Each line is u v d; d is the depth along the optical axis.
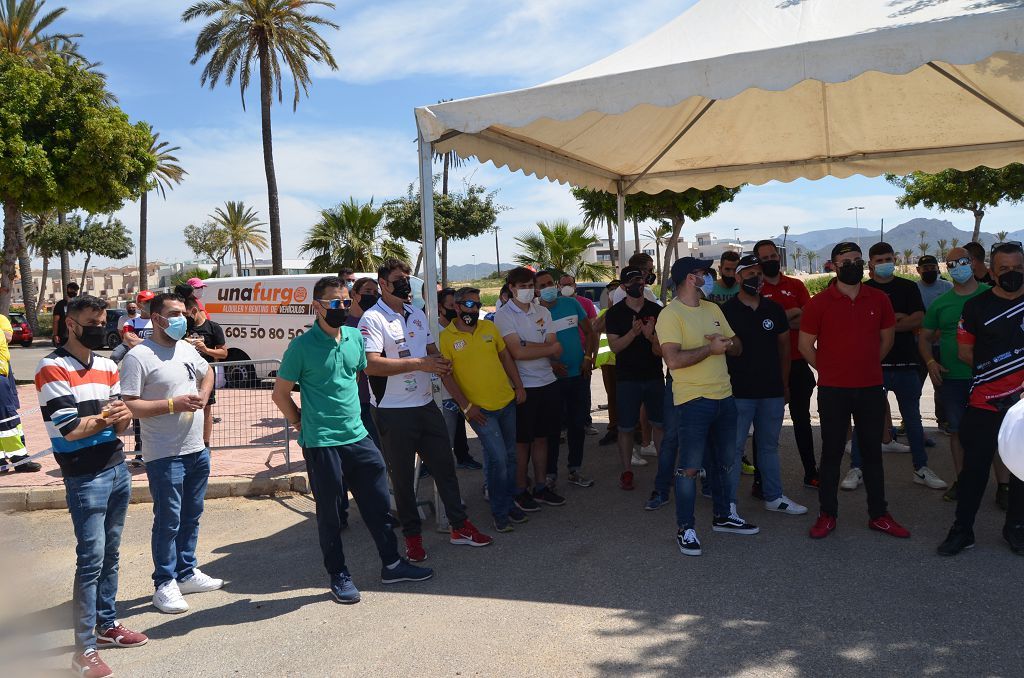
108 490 3.93
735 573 4.58
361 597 4.54
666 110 7.19
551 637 3.87
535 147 7.29
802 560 4.73
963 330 4.73
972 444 4.62
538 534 5.54
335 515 4.50
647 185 9.60
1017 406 2.31
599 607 4.21
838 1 5.43
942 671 3.33
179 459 4.53
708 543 5.14
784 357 5.82
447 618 4.17
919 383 6.22
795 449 7.65
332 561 4.49
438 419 5.22
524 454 6.06
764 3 5.85
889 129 7.92
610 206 21.23
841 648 3.58
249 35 27.14
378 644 3.89
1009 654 3.45
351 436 4.56
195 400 4.42
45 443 9.48
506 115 5.28
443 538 5.59
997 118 7.41
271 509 6.57
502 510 5.60
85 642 3.71
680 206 20.50
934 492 6.03
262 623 4.23
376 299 5.11
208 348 7.96
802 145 8.50
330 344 4.46
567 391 6.77
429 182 5.58
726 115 7.66
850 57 4.41
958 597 4.07
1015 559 4.57
